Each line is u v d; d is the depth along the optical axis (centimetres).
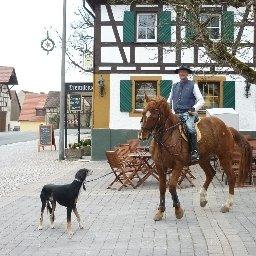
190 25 951
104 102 2611
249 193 1470
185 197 1409
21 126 9031
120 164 1570
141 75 2595
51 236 961
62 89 2722
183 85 1168
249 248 851
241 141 1234
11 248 873
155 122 1066
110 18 2605
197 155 1116
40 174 2047
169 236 952
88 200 1373
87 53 3453
